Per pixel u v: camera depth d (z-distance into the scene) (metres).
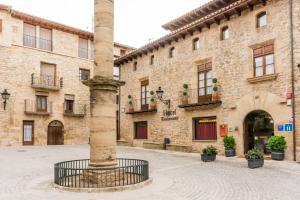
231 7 17.25
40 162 15.71
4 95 24.80
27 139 27.14
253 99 16.44
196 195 7.93
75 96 30.67
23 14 26.86
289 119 14.62
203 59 19.88
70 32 30.66
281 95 15.06
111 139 9.73
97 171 9.20
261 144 16.58
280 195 7.89
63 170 9.97
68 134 30.03
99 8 10.21
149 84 24.86
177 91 21.94
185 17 23.17
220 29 18.83
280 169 12.17
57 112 29.20
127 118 27.55
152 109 23.73
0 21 25.84
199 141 19.81
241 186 9.09
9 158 17.44
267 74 15.77
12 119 26.00
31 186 9.31
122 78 28.75
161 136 23.27
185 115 21.09
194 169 12.75
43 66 28.62
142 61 26.02
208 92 19.58
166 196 7.78
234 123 17.45
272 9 15.82
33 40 28.09
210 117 19.44
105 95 9.74
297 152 14.21
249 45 16.86
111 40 10.27
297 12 14.68
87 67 31.84
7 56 26.02
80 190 8.28
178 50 22.11
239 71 17.36
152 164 14.51
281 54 15.22
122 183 9.14
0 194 8.27
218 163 14.55
